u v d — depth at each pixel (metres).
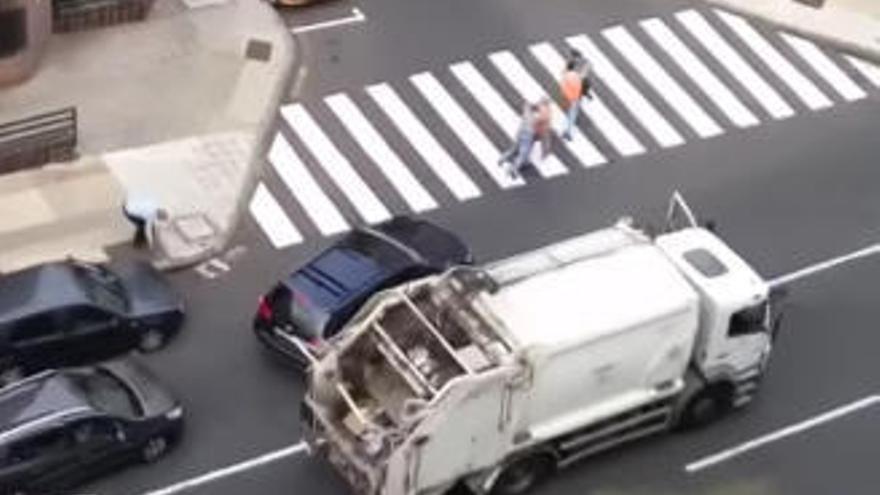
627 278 59.41
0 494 57.66
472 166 75.94
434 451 55.84
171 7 83.88
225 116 77.44
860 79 83.69
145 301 64.81
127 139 75.31
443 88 80.38
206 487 59.94
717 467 62.38
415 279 64.62
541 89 80.75
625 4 87.19
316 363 57.88
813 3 88.12
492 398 55.94
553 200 74.25
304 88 79.62
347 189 74.06
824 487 62.16
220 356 65.00
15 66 77.00
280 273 69.31
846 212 74.75
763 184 75.94
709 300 60.19
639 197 74.69
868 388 66.19
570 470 61.28
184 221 71.06
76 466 58.59
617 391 59.78
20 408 58.22
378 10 85.00
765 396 65.38
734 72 83.12
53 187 72.19
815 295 70.31
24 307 61.81
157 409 60.09
